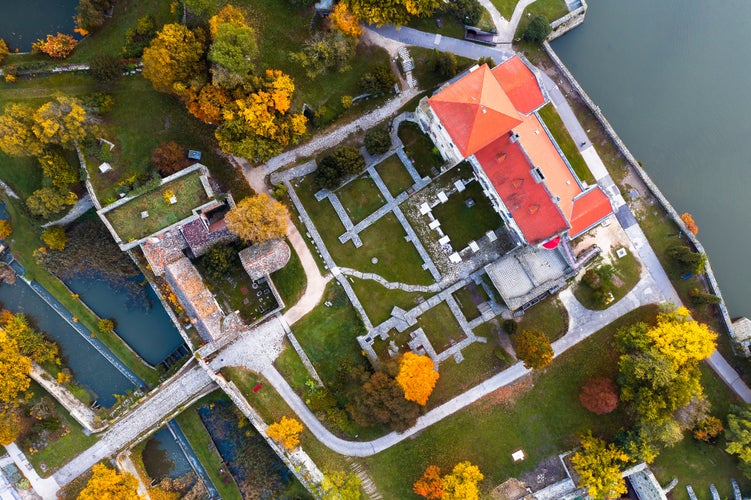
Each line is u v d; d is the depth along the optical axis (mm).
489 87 53062
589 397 58938
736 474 61125
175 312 62844
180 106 63094
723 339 63500
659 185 65562
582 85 66438
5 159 63750
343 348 64562
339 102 63281
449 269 63812
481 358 63750
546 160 55656
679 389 56094
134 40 61344
